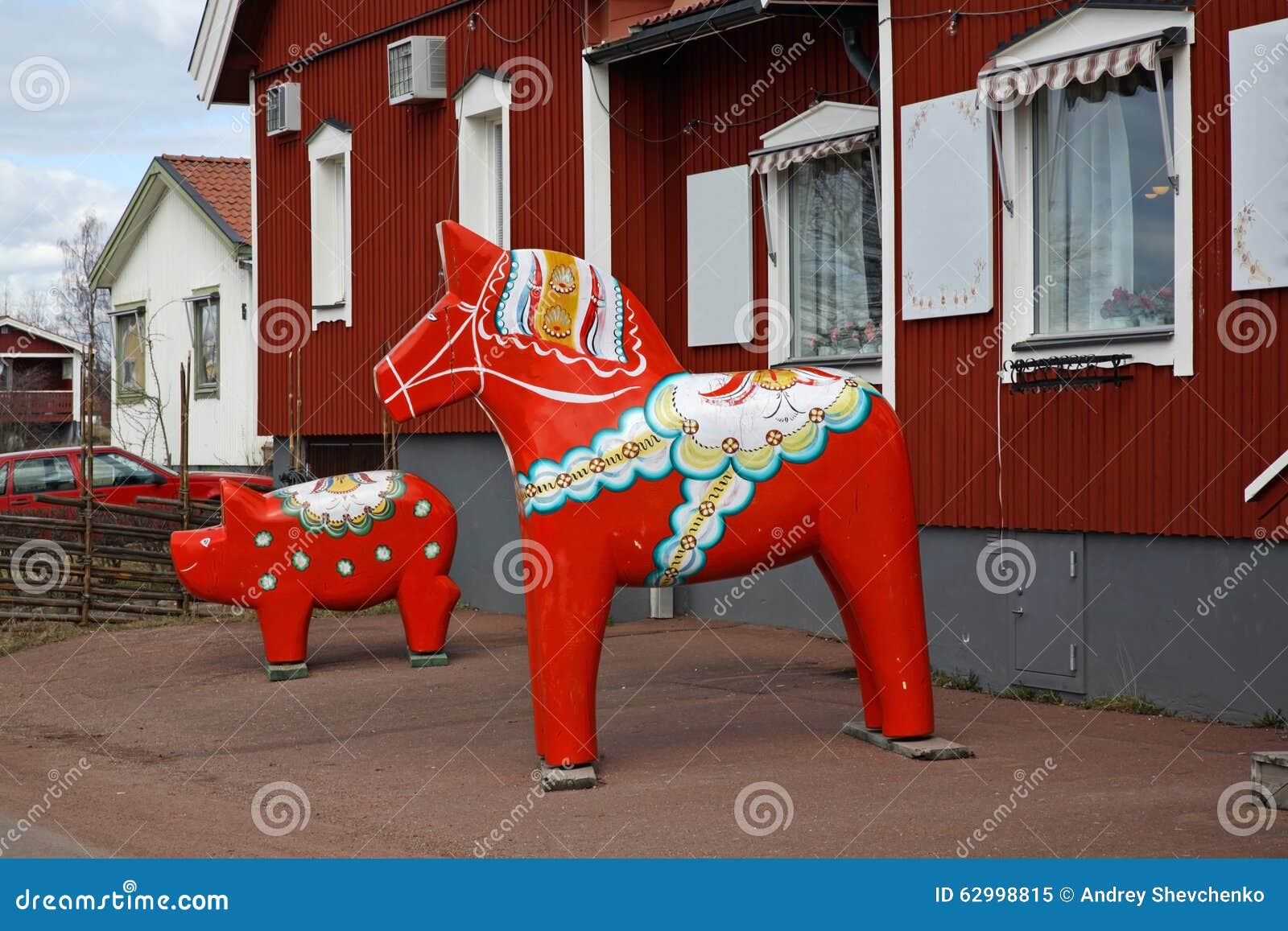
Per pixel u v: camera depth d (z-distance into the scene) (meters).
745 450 8.22
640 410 8.20
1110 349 9.98
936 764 8.30
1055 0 10.22
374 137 17.84
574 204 14.64
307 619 12.25
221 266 27.22
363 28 17.97
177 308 28.98
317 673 12.40
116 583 15.75
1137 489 9.85
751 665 11.97
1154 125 9.91
